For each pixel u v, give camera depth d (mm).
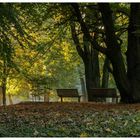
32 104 22125
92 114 15734
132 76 22344
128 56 22750
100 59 42406
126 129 12094
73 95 28469
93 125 12938
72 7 23734
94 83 31797
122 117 14602
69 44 38094
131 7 22375
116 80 22234
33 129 12258
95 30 24500
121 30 24062
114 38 21875
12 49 17094
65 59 41688
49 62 39531
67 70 49406
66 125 13000
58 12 24875
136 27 22141
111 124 12984
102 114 15734
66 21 24875
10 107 19625
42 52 30438
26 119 14477
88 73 31719
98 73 32031
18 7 20969
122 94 22406
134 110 17250
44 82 27406
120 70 22094
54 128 12375
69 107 19125
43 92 28688
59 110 17516
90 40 22484
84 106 19688
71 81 54625
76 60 41812
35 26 26031
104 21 21859
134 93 22094
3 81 22484
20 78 24406
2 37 16297
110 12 21750
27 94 52219
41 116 15250
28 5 20578
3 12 15250
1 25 15664
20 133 11688
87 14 25719
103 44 32031
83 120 14031
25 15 21328
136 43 22594
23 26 17500
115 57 21984
